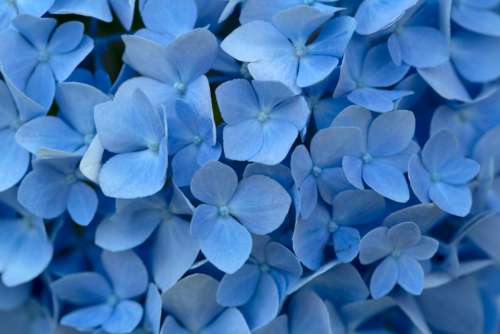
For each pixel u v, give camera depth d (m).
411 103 0.51
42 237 0.51
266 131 0.49
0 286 0.52
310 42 0.50
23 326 0.54
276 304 0.49
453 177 0.50
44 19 0.49
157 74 0.50
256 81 0.48
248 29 0.49
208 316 0.50
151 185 0.48
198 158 0.48
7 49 0.49
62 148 0.49
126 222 0.50
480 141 0.52
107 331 0.50
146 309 0.50
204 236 0.48
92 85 0.50
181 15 0.50
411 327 0.52
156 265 0.50
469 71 0.52
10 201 0.51
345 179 0.49
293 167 0.48
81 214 0.49
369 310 0.51
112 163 0.49
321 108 0.49
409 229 0.49
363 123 0.49
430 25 0.51
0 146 0.50
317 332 0.50
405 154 0.50
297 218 0.48
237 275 0.49
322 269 0.49
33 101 0.49
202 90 0.48
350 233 0.49
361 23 0.49
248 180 0.49
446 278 0.51
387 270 0.50
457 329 0.53
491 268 0.54
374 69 0.50
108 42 0.50
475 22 0.52
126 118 0.49
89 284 0.51
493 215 0.52
